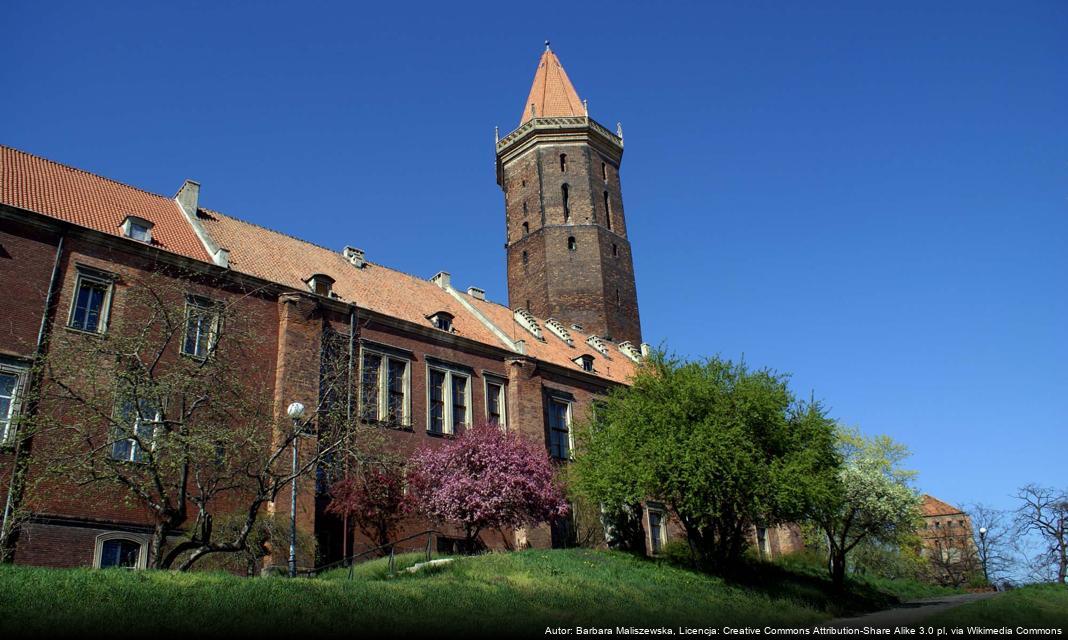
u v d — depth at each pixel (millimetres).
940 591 50438
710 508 29219
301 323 32312
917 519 42656
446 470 31719
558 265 56656
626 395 34594
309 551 28281
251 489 25812
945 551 73562
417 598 20172
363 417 31781
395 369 36094
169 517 20891
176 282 28453
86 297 27500
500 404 40062
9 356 24812
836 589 37406
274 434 29312
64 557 24031
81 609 15391
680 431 30469
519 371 40688
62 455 22422
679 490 29828
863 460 42406
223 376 25422
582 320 55469
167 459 22547
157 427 23062
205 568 25922
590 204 58750
